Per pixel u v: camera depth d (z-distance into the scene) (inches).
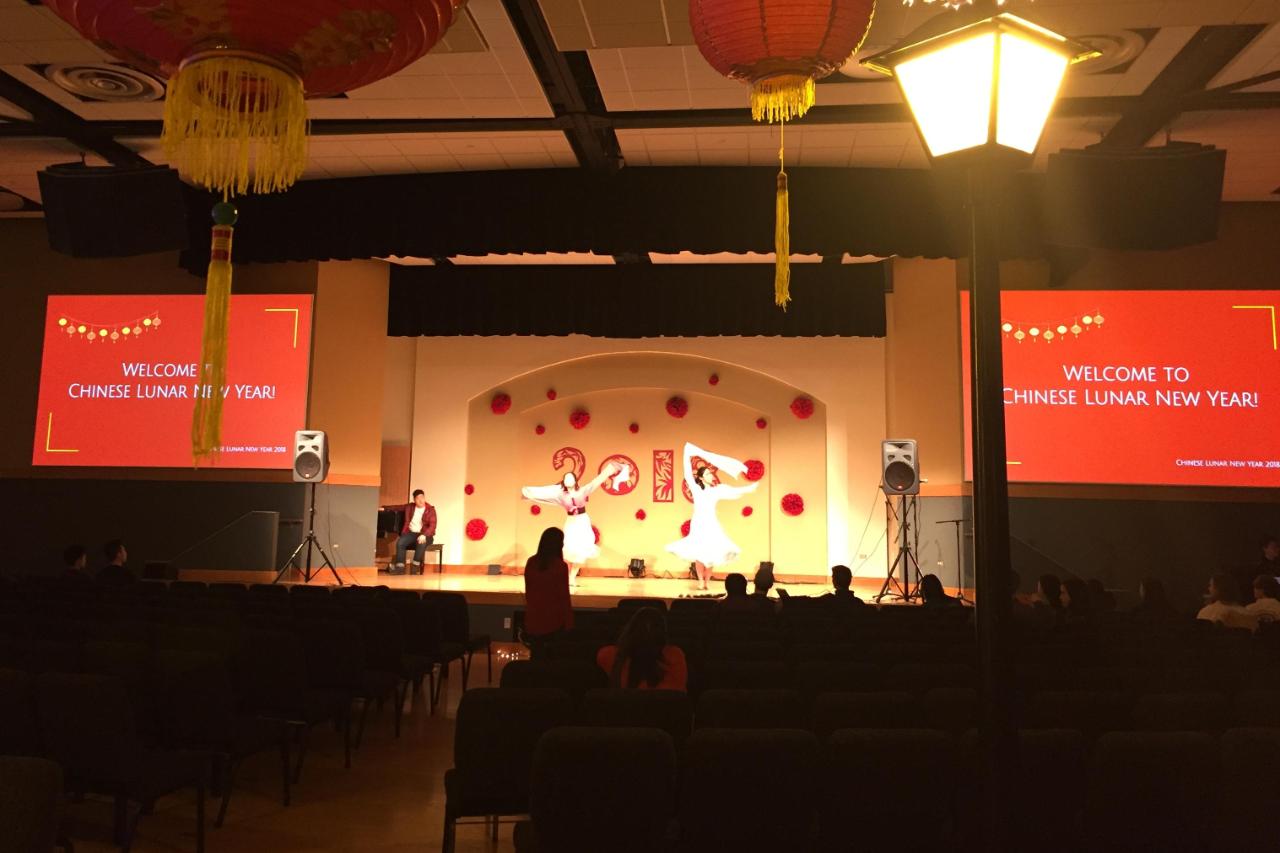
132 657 148.6
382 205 377.4
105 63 285.7
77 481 449.4
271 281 455.8
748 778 98.6
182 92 93.3
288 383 447.2
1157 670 151.6
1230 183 387.9
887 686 145.1
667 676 148.3
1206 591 399.9
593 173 366.0
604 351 530.9
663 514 536.4
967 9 81.8
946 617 230.4
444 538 527.5
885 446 406.0
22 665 150.5
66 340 456.4
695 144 343.3
